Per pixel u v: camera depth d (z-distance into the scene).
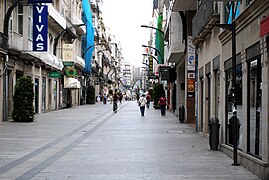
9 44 25.39
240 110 10.86
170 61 31.31
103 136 17.05
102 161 10.59
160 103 33.53
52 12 35.28
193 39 18.75
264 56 8.30
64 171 9.20
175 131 19.33
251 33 9.43
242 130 10.39
